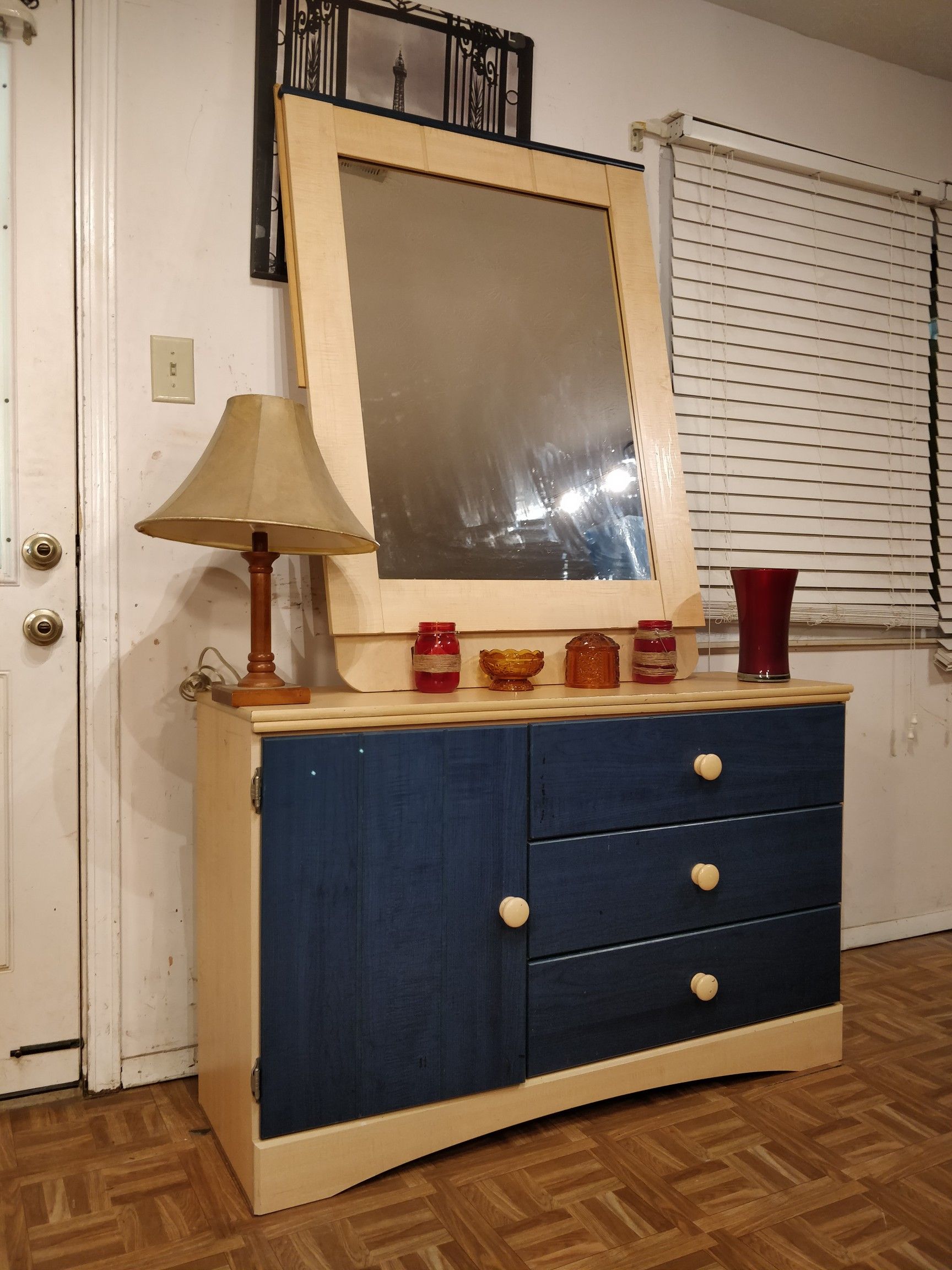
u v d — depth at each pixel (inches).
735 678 75.1
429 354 66.7
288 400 55.0
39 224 61.8
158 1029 65.3
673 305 82.3
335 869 51.3
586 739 58.4
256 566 54.7
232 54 66.6
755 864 65.1
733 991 64.3
